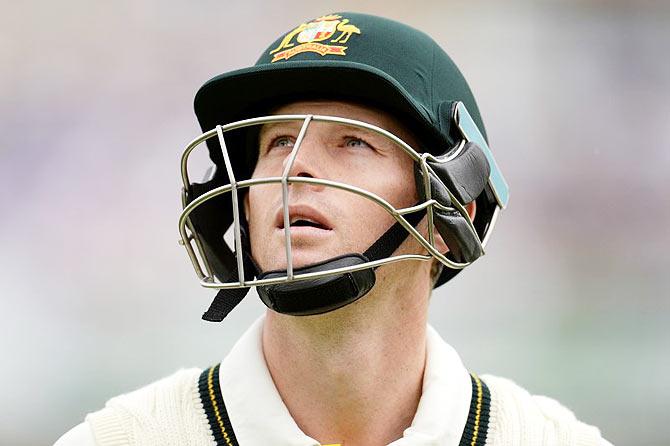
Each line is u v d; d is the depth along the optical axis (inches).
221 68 800.9
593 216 740.7
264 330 208.8
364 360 194.2
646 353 629.0
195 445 198.1
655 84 787.4
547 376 588.4
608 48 797.2
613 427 551.5
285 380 199.3
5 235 703.7
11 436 560.7
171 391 208.5
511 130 775.7
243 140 215.6
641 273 719.7
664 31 800.9
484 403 209.8
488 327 624.7
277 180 180.5
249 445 195.3
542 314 655.8
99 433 201.2
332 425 198.2
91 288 682.2
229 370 204.5
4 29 781.3
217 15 815.7
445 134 203.2
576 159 764.6
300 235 183.5
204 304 655.1
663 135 774.5
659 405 578.2
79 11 794.8
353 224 188.9
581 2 811.4
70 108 764.6
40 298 679.1
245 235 207.5
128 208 722.2
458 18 823.7
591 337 640.4
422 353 207.2
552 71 795.4
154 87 782.5
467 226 197.5
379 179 193.9
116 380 600.7
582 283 701.3
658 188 754.2
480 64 802.8
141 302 665.0
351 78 192.4
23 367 619.5
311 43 202.7
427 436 193.9
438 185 189.9
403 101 193.9
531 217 736.3
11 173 727.7
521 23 811.4
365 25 207.2
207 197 187.5
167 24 805.2
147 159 750.5
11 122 751.7
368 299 192.4
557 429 209.8
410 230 186.2
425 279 207.0
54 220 712.4
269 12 823.7
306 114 196.1
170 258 689.6
